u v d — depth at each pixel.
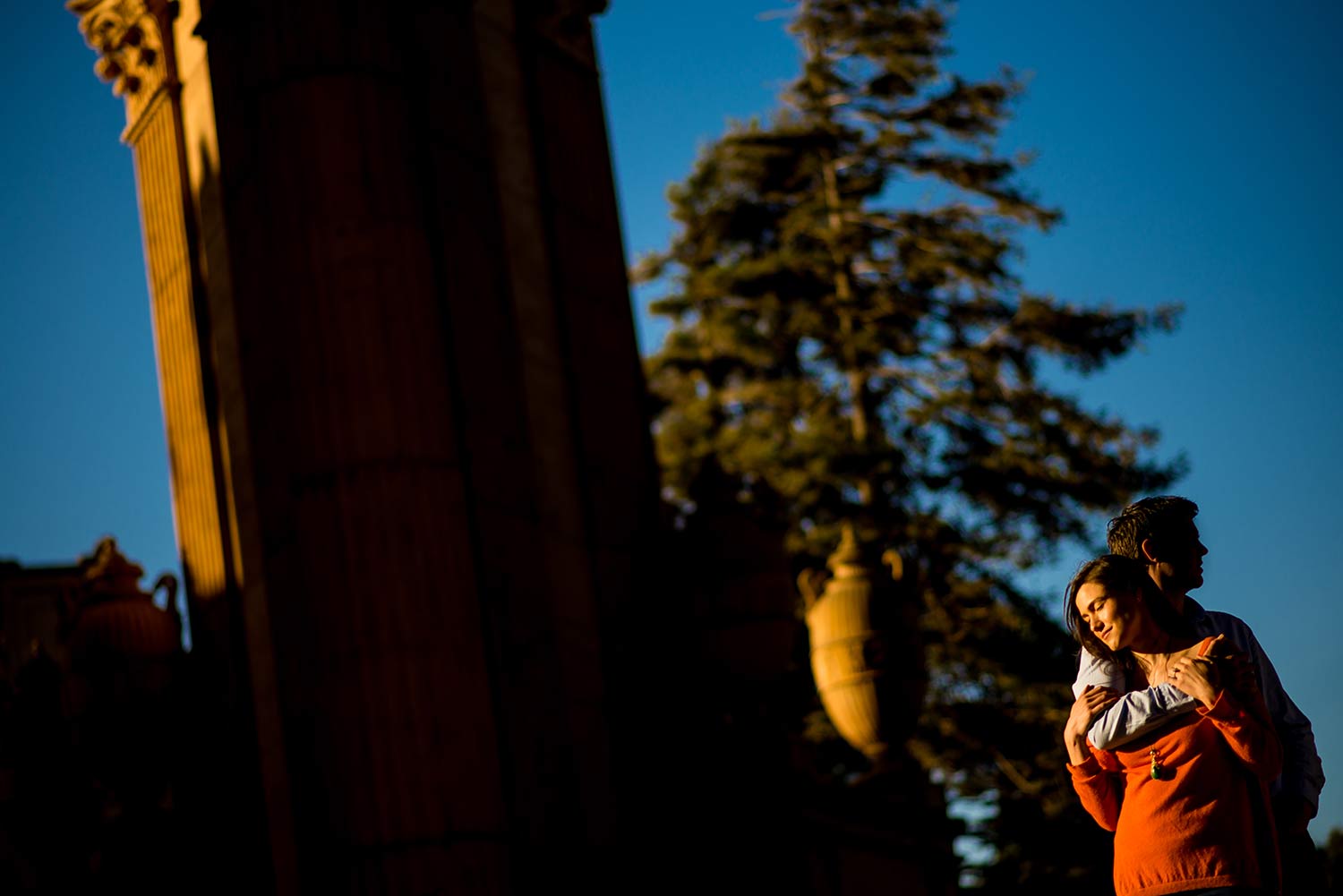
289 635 13.59
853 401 38.12
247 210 14.69
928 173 39.53
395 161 14.38
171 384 16.16
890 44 39.69
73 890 14.37
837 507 34.88
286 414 13.84
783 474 35.50
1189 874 5.54
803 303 38.16
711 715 15.38
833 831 15.84
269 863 14.03
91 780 14.58
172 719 14.70
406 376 13.77
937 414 36.94
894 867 16.78
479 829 12.83
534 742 13.75
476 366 14.77
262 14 14.66
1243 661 5.62
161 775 14.56
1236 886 5.49
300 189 14.08
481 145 15.91
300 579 13.51
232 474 15.01
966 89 39.62
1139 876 5.62
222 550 15.09
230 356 15.25
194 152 16.08
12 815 14.53
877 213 39.44
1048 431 36.66
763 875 14.84
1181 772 5.62
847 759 31.14
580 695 14.59
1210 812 5.58
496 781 13.12
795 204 40.00
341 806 12.80
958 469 36.81
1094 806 5.91
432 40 15.65
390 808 12.66
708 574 15.70
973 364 37.53
